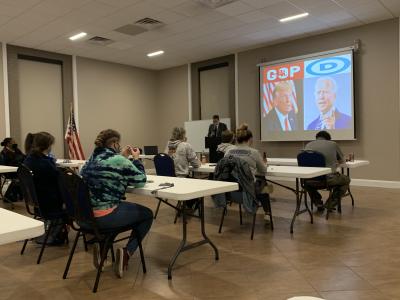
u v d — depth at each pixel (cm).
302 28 661
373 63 640
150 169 866
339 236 333
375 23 633
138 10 549
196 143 891
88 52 796
